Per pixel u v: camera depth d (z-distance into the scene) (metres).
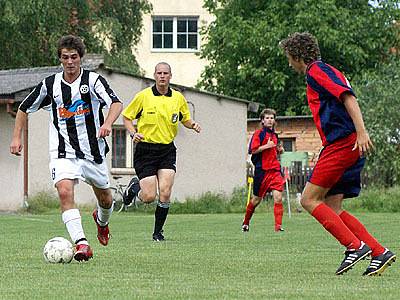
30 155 43.03
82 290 10.97
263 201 46.09
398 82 53.06
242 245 19.48
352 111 12.56
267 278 12.47
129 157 46.75
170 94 21.08
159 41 88.00
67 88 15.00
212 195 46.38
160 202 21.11
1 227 28.12
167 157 21.09
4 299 10.16
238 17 70.56
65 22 60.25
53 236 23.06
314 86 12.91
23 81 45.78
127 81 46.84
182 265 14.46
